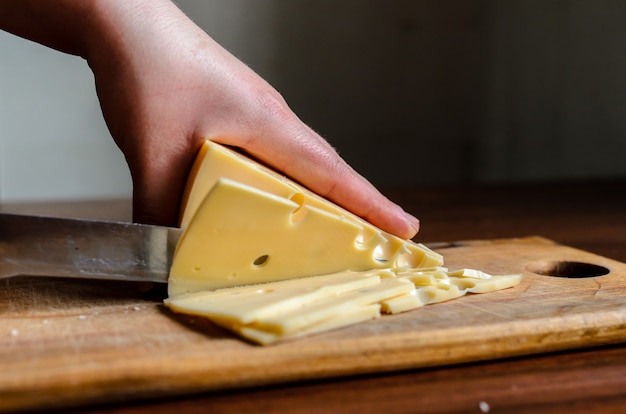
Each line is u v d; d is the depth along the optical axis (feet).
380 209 1.50
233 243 1.37
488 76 3.81
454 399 1.17
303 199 1.45
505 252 1.70
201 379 1.16
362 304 1.29
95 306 1.35
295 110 3.59
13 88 3.14
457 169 3.89
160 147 1.44
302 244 1.40
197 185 1.41
